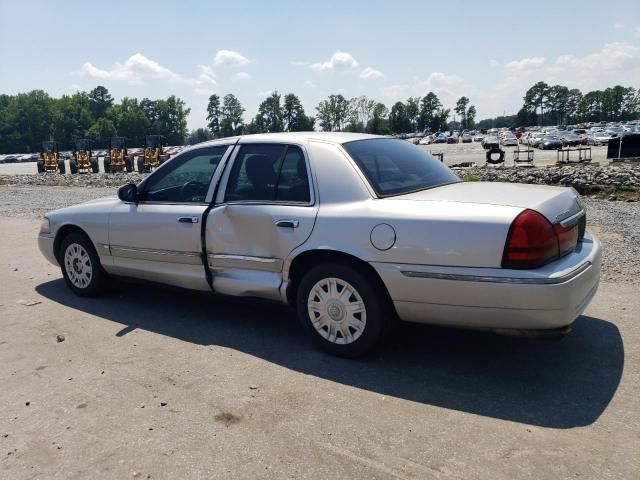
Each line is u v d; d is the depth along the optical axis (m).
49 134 126.62
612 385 3.44
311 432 3.01
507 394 3.38
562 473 2.59
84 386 3.66
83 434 3.08
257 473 2.67
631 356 3.83
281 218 4.05
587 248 3.75
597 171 14.76
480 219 3.31
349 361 3.94
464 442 2.87
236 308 5.26
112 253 5.29
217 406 3.33
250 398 3.42
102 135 126.44
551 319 3.21
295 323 4.80
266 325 4.76
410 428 3.02
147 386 3.63
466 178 14.56
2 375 3.89
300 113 130.62
